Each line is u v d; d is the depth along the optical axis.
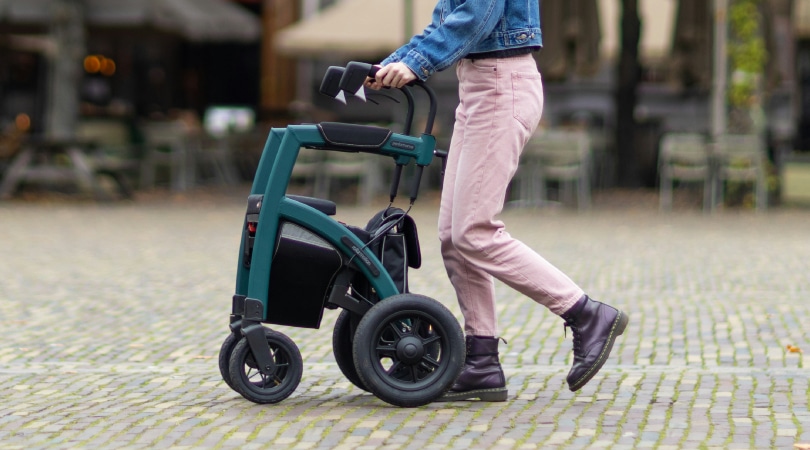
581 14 21.62
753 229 17.14
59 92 22.53
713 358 7.73
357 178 24.89
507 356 7.89
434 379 6.14
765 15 21.02
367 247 6.16
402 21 23.22
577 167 21.44
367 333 6.05
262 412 6.11
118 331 8.97
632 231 16.77
